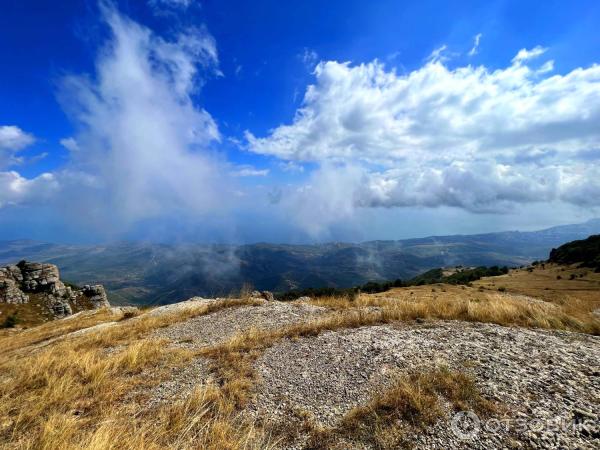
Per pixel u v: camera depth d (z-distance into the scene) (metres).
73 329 24.14
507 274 132.62
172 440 5.65
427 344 8.51
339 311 15.09
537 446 4.54
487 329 9.70
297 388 7.24
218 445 5.39
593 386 5.88
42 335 24.77
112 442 5.15
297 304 17.83
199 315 17.78
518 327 10.11
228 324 14.88
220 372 8.32
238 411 6.52
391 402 5.94
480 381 6.32
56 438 5.54
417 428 5.25
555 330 9.68
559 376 6.29
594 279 92.44
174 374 8.62
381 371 7.33
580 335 9.07
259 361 8.84
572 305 13.39
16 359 14.36
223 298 21.42
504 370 6.66
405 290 89.06
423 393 6.07
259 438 5.63
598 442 4.48
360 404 6.25
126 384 8.16
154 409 6.84
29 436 6.03
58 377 8.76
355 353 8.54
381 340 9.17
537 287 90.75
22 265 90.88
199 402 6.71
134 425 5.98
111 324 21.38
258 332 11.84
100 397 7.54
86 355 10.22
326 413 6.18
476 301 13.23
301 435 5.64
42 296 87.88
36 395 7.82
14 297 82.50
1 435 6.17
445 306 12.87
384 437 5.16
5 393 8.16
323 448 5.17
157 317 19.33
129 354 10.01
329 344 9.46
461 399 5.79
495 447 4.64
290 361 8.66
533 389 5.89
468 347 8.07
